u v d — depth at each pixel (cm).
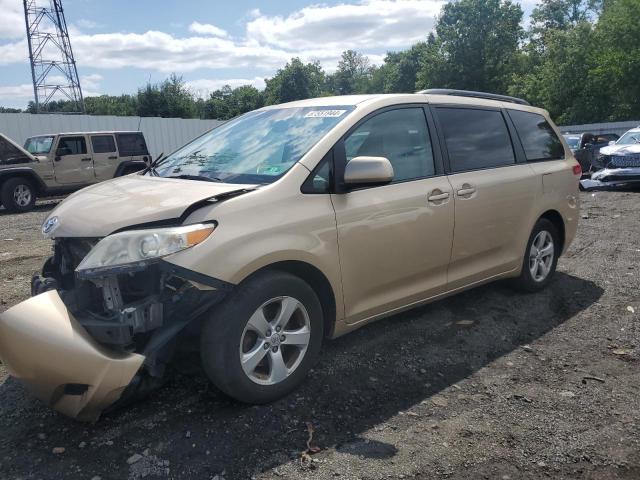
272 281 315
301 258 326
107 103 6469
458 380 366
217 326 301
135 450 285
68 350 267
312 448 288
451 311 486
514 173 484
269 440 295
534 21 5828
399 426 311
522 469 274
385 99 402
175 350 311
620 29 3684
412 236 390
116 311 290
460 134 450
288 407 326
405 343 420
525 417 321
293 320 339
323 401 335
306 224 330
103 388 270
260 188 326
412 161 406
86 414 282
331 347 410
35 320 272
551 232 539
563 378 369
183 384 351
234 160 378
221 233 297
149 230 286
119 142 1581
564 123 4056
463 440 298
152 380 305
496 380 367
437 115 436
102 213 310
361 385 356
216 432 300
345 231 350
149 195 324
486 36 5116
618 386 357
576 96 4025
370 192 370
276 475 267
